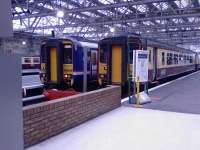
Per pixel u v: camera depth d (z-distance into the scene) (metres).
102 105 7.16
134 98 9.00
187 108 8.20
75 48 12.55
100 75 12.98
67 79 12.60
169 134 5.41
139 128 5.80
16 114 1.32
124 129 5.71
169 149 4.57
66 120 5.50
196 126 6.04
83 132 5.43
